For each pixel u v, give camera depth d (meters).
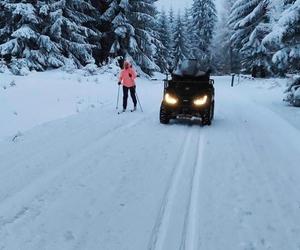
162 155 8.70
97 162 7.98
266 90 27.38
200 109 12.32
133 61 33.78
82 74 25.67
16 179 6.85
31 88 17.53
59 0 27.47
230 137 10.76
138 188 6.58
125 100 14.81
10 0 25.89
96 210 5.67
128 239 4.85
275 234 5.12
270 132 11.54
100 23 33.31
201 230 5.14
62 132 10.53
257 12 39.03
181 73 13.71
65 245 4.67
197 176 7.30
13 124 11.10
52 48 26.20
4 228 5.06
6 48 24.89
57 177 7.00
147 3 34.72
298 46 18.00
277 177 7.38
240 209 5.84
